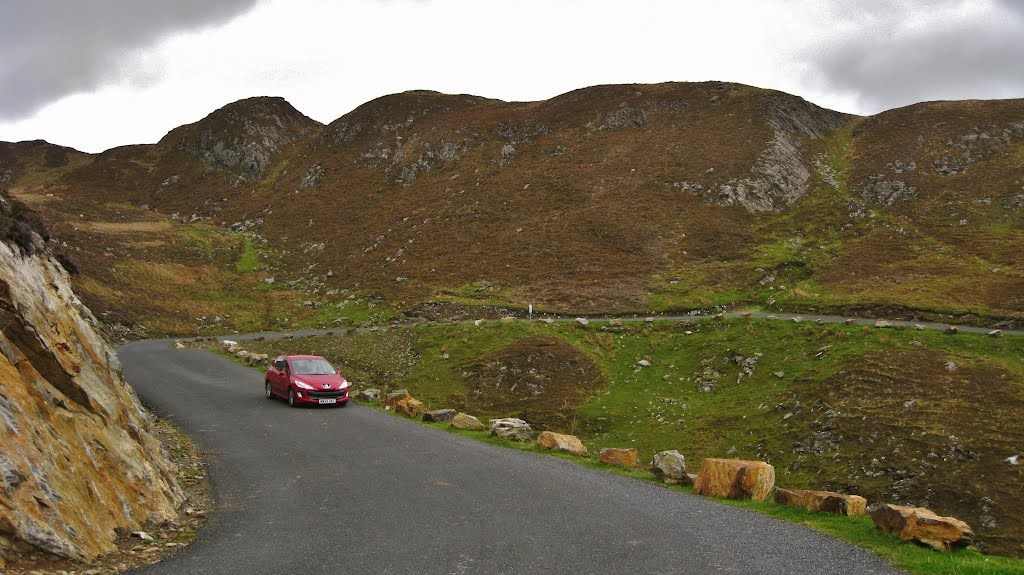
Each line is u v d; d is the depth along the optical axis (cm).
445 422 2189
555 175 9450
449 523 1004
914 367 3184
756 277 5981
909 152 8538
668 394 3666
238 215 10875
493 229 8244
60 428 883
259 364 3650
